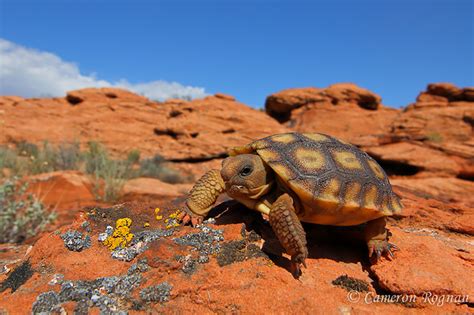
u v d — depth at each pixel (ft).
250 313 0.32
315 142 0.43
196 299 0.34
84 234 0.44
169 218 0.48
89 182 1.49
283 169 0.38
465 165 2.27
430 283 0.35
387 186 0.44
